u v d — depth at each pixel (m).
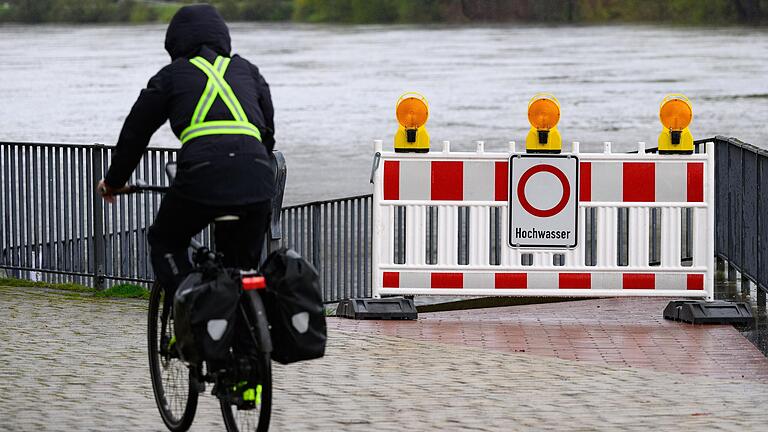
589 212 19.25
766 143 53.69
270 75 106.31
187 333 9.23
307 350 9.45
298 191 41.81
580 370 13.25
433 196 16.69
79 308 17.30
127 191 9.98
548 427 10.86
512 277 16.72
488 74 102.38
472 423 10.99
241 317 9.44
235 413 9.98
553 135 16.59
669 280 16.66
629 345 14.72
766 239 16.77
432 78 99.25
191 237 9.97
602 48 143.62
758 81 89.69
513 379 12.78
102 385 12.45
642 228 16.69
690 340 15.05
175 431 10.59
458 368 13.29
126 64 125.00
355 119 68.88
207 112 9.49
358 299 16.73
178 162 9.51
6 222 20.34
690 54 127.69
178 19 9.94
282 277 9.42
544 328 15.91
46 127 65.81
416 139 16.62
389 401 11.79
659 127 61.59
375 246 16.77
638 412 11.41
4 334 15.19
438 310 19.67
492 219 20.19
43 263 20.09
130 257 19.42
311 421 11.02
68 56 142.25
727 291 18.80
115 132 63.00
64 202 19.84
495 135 59.00
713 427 10.86
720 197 19.86
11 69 118.56
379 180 16.70
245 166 9.44
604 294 16.67
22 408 11.51
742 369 13.38
